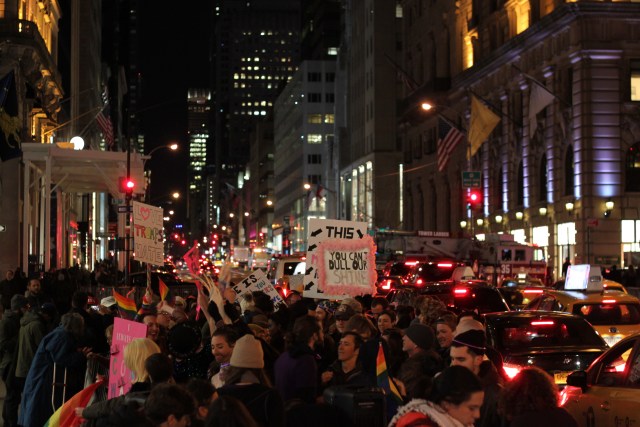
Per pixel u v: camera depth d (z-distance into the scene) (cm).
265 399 739
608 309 1892
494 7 7069
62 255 6091
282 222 18125
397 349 1067
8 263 4744
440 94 7925
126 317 1501
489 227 6912
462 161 7575
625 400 980
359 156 12175
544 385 667
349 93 13062
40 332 1477
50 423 958
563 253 5691
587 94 5394
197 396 686
